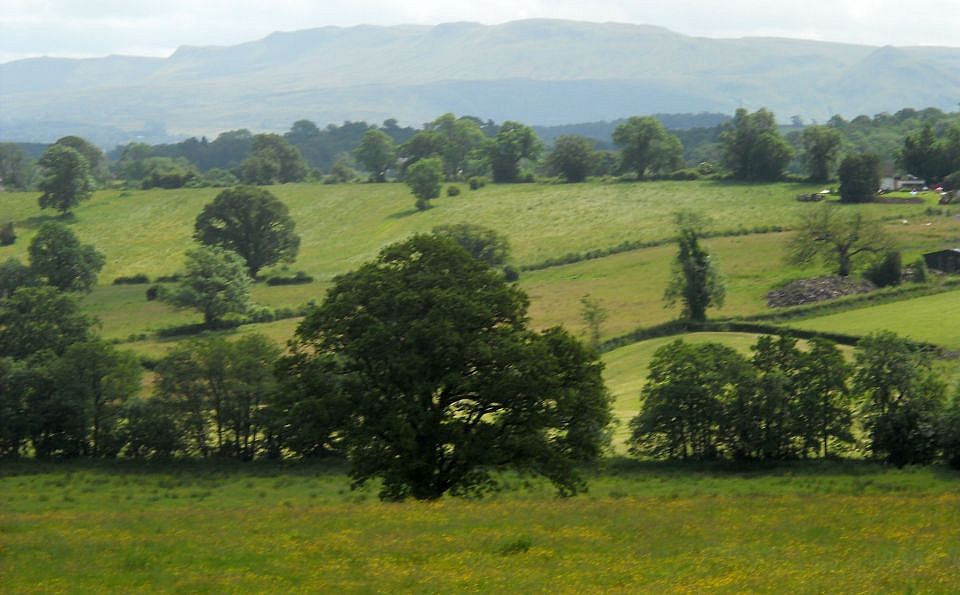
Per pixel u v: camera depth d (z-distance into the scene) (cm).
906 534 4288
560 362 6656
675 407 10069
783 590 3150
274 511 5488
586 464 9756
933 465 9344
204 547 4066
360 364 6544
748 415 9931
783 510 5250
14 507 7188
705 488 8138
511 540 4078
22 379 11212
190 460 10875
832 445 10019
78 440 11181
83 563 3778
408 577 3422
